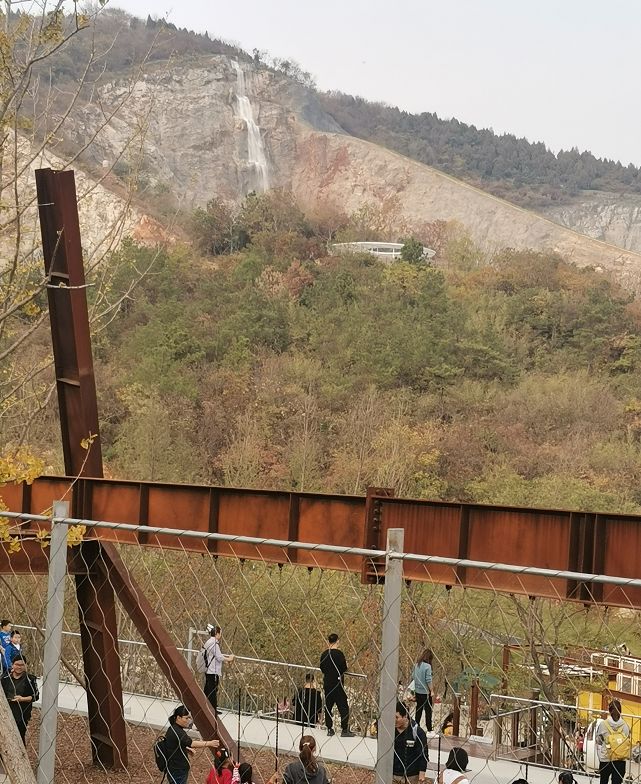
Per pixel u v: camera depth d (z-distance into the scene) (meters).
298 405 81.25
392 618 5.91
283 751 13.01
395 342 96.75
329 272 124.38
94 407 14.82
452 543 11.32
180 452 64.50
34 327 13.73
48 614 6.83
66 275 14.66
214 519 13.16
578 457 81.56
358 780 11.84
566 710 16.27
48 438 37.91
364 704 12.75
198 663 14.88
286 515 12.64
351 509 12.15
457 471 77.12
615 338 109.00
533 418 89.75
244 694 15.23
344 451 68.94
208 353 94.38
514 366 102.19
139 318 96.50
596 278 139.38
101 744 13.77
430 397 90.75
